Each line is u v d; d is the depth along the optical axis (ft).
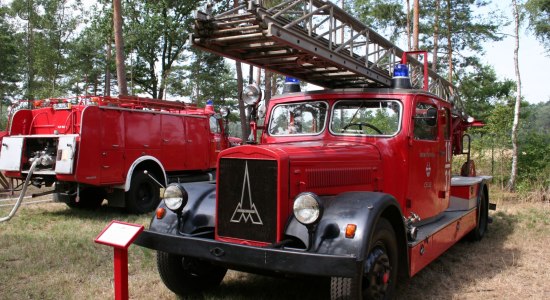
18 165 28.78
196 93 101.14
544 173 38.29
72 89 111.86
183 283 13.85
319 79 18.93
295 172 11.45
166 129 33.37
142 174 30.27
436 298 14.42
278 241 11.00
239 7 13.73
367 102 15.97
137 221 27.09
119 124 29.19
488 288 15.42
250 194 11.44
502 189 40.47
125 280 11.23
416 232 13.80
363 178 13.80
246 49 14.99
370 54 19.13
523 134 42.16
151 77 97.35
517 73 39.34
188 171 36.58
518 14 38.78
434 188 17.75
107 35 84.07
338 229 10.66
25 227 24.48
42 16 104.58
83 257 18.43
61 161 26.40
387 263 11.98
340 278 10.86
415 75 24.79
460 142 28.66
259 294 14.39
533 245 21.57
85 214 29.22
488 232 24.63
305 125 16.67
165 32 87.92
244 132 63.67
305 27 15.05
